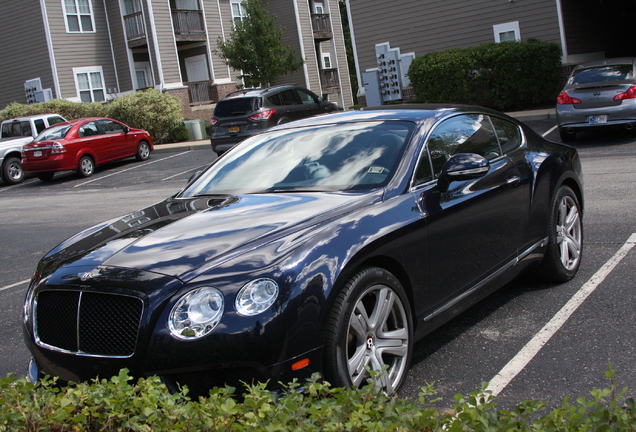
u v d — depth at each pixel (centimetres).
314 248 296
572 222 502
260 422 211
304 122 476
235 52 2736
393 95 2369
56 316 309
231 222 340
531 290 483
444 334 413
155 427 217
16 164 1933
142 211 416
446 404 319
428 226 353
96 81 3045
